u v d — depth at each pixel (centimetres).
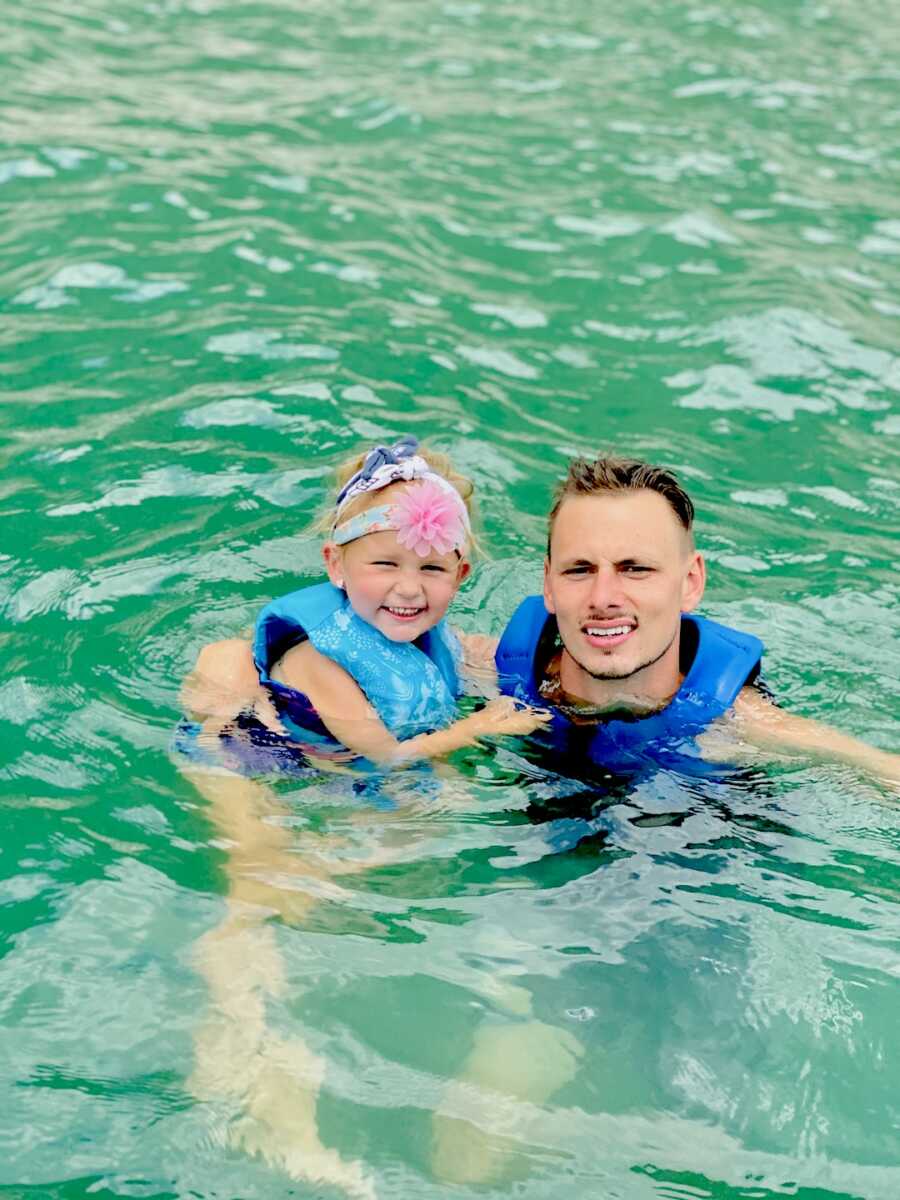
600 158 391
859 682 215
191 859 181
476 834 185
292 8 504
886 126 429
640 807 190
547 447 269
